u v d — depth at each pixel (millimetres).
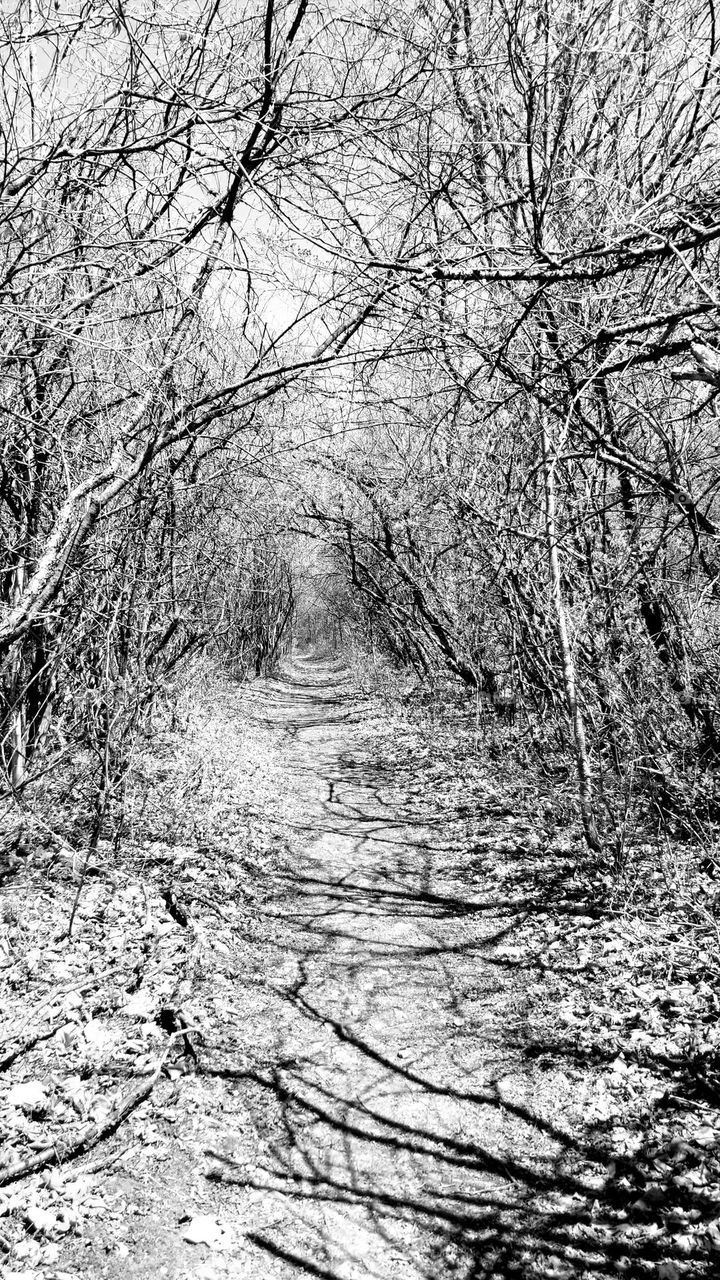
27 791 6301
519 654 8930
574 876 6379
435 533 11578
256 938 5871
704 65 3684
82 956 4949
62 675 6277
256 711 17125
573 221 4656
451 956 5586
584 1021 4496
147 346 4430
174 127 3387
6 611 5039
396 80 3752
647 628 6441
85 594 5879
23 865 5855
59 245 4539
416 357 5180
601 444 4750
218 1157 3635
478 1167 3572
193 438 5422
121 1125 3727
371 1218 3311
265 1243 3172
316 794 10133
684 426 5422
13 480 5277
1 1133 3473
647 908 5492
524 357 4836
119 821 6609
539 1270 3002
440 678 14336
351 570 16062
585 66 4078
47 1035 4184
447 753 11117
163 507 6918
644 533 6188
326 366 4145
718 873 5609
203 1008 4734
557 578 6379
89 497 4371
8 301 4180
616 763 6332
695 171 4020
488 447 7414
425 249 4035
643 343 3477
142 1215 3250
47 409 5070
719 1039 4023
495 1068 4266
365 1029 4719
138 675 6555
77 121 3787
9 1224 3086
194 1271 2992
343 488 11953
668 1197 3215
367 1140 3783
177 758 9539
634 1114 3719
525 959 5344
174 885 6215
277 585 22328
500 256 3844
